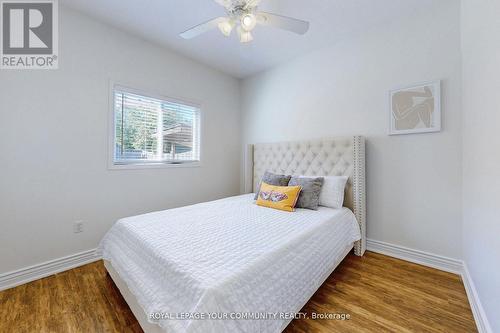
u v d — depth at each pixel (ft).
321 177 7.83
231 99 12.00
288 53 9.43
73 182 6.81
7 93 5.74
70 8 6.65
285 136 10.33
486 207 4.02
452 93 6.23
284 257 4.13
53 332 4.25
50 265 6.38
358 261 7.06
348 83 8.24
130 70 8.03
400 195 7.19
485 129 4.06
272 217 6.23
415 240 6.93
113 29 7.58
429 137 6.63
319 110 9.07
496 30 3.53
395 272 6.35
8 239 5.77
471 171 5.13
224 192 11.73
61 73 6.54
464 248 5.95
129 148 8.23
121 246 5.09
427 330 4.24
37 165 6.18
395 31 7.16
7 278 5.71
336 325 4.36
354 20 7.17
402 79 7.05
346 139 7.89
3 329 4.32
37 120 6.16
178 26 7.55
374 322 4.44
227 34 5.59
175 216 6.23
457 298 5.16
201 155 10.58
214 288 2.98
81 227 6.98
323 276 5.33
